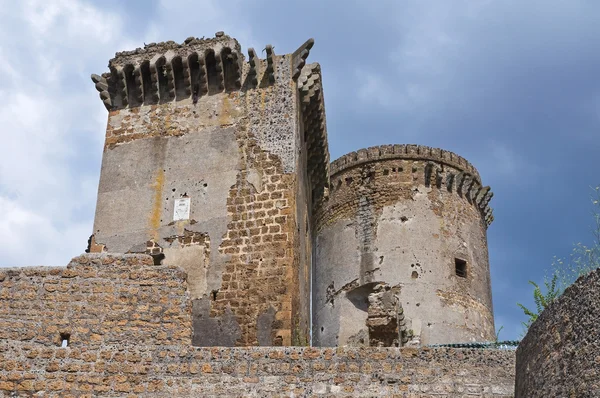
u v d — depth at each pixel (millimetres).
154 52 25828
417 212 38375
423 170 39312
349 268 38188
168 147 24812
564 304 14766
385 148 39938
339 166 40562
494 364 17156
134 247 23484
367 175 39688
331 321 37844
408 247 37531
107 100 25797
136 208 24062
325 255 39688
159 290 18297
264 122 24531
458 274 37906
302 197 25422
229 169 24031
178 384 17203
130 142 25125
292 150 23984
